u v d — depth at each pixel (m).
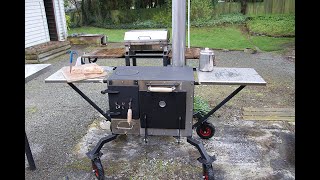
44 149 3.01
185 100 2.29
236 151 2.86
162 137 3.17
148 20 13.06
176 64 3.13
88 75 2.50
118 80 2.28
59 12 8.90
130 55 4.46
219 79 2.37
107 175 2.55
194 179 2.48
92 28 12.89
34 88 5.10
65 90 4.95
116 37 10.40
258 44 8.54
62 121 3.67
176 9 2.96
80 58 4.38
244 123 3.45
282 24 10.59
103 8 13.46
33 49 6.98
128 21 13.28
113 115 2.40
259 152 2.83
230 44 8.64
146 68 2.64
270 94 4.50
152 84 2.26
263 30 10.01
